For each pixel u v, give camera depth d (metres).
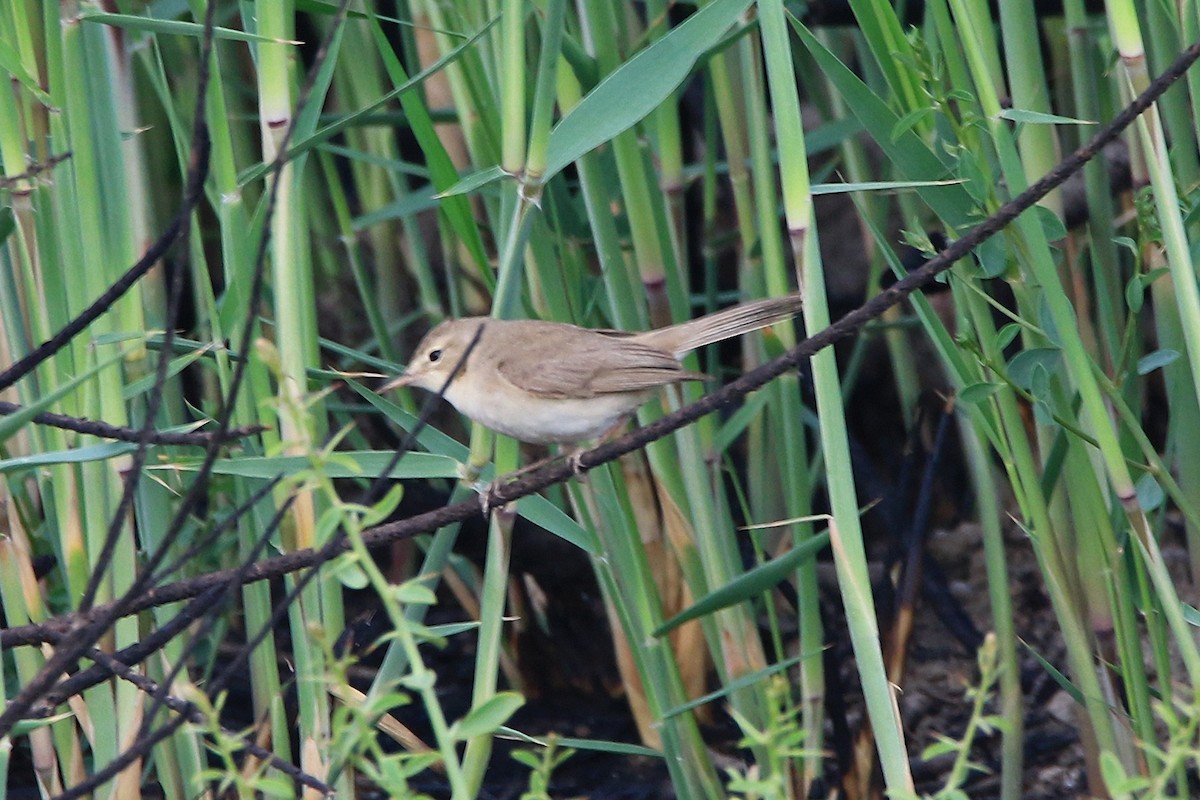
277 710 8.41
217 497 12.23
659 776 12.29
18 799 11.75
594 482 9.52
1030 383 7.96
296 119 5.69
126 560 7.70
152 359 8.95
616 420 8.72
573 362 8.31
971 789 11.56
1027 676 13.16
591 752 12.74
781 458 10.23
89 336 7.48
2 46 6.95
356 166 14.37
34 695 5.75
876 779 10.93
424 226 16.03
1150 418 15.15
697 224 15.87
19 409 7.01
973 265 8.38
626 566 9.55
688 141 16.94
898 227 14.82
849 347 15.83
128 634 7.78
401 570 14.43
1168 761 5.17
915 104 8.20
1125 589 8.36
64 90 7.34
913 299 8.39
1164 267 8.24
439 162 7.96
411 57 11.91
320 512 7.61
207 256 15.44
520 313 10.16
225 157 7.28
